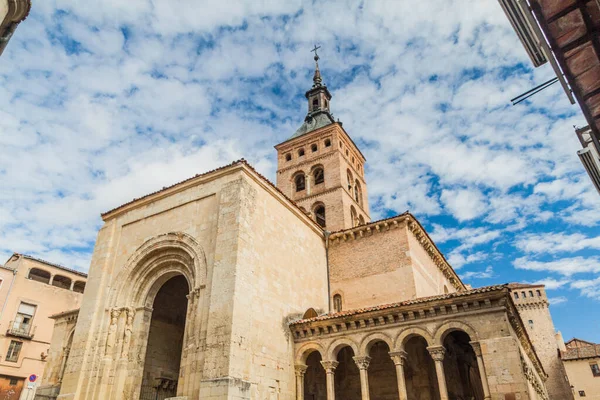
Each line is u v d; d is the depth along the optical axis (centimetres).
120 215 3053
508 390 1872
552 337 8219
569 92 628
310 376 2728
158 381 2689
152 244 2716
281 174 4966
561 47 545
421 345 2638
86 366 2550
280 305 2559
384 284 3075
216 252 2344
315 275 3120
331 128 4844
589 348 7138
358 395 2750
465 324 2100
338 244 3412
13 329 4800
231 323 2089
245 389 2023
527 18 571
